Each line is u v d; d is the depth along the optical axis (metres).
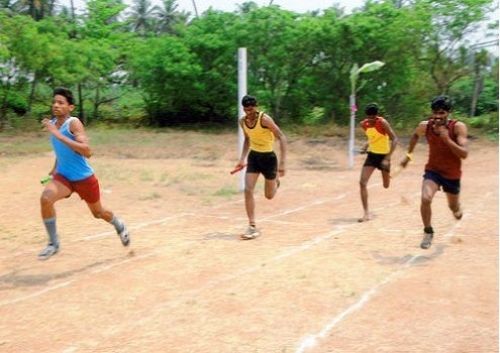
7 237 7.87
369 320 4.59
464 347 4.06
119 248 7.16
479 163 18.17
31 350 4.12
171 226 8.51
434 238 7.46
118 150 21.17
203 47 27.81
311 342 4.18
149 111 31.00
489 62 25.47
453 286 5.41
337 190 12.20
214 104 29.59
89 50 28.34
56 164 6.27
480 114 28.17
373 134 8.62
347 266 6.15
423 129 6.78
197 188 12.34
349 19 24.80
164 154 20.52
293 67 26.80
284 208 10.01
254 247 7.12
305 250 6.91
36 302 5.19
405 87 25.61
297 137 23.94
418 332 4.34
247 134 7.61
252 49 26.66
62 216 9.29
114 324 4.61
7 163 17.28
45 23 28.55
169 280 5.76
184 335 4.35
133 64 30.12
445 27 24.75
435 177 6.77
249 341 4.21
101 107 35.09
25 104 29.44
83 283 5.73
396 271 5.95
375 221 8.70
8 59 26.25
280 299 5.12
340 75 26.03
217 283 5.63
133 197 11.16
